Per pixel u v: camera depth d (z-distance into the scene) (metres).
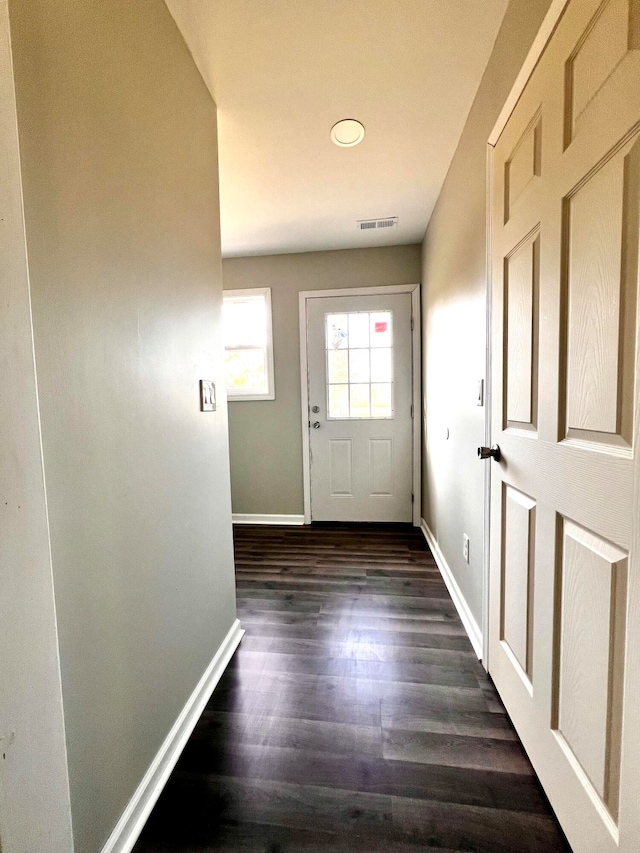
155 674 1.05
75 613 0.75
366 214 2.54
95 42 0.82
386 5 1.16
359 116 1.62
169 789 1.04
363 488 3.30
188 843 0.91
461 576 1.87
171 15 1.16
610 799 0.72
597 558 0.76
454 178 1.89
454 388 1.98
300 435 3.33
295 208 2.44
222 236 2.86
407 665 1.51
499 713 1.27
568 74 0.83
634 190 0.65
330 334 3.22
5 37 0.52
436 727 1.22
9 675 0.54
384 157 1.91
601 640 0.75
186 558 1.24
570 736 0.87
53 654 0.60
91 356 0.81
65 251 0.74
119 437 0.90
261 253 3.21
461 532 1.86
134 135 0.97
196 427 1.33
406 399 3.19
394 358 3.17
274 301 3.26
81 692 0.77
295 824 0.95
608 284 0.72
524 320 1.09
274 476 3.39
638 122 0.63
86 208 0.79
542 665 0.99
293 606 1.97
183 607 1.22
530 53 0.98
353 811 0.98
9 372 0.54
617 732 0.71
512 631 1.21
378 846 0.90
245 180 2.10
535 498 1.03
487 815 0.96
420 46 1.29
